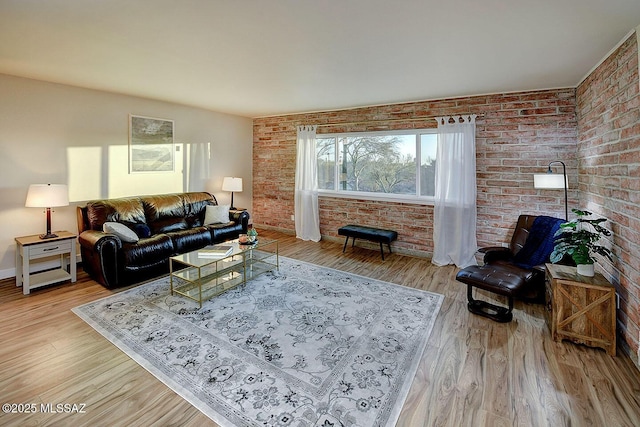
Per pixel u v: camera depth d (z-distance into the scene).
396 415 1.74
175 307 3.02
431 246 4.71
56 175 3.95
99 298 3.20
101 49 2.69
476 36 2.35
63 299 3.17
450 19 2.09
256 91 4.18
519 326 2.71
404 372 2.10
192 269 3.66
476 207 4.28
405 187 4.94
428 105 4.55
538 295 3.09
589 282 2.36
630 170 2.23
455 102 4.34
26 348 2.33
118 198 4.47
